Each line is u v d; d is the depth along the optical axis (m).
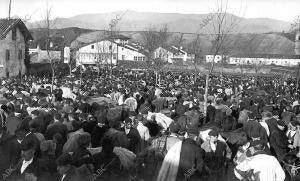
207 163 9.03
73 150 7.38
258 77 74.31
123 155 8.27
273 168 6.90
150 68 61.50
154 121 12.13
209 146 9.22
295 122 11.82
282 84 53.34
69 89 22.58
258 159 7.02
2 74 59.50
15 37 62.31
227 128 11.15
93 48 95.44
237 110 17.80
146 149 8.40
